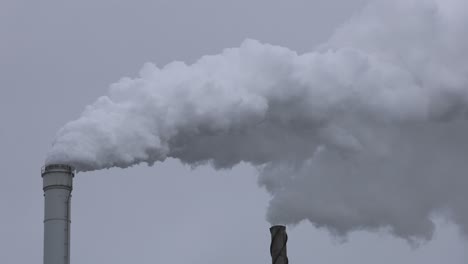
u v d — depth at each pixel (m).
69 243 139.62
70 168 143.12
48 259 137.12
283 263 140.75
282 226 142.75
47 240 138.25
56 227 138.50
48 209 139.88
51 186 140.62
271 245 142.50
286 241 142.25
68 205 141.12
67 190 141.50
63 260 137.50
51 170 141.38
